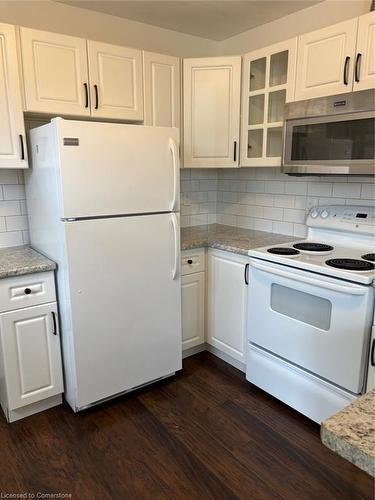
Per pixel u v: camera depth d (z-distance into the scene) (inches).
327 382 77.7
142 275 88.9
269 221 117.0
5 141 81.4
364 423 25.5
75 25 97.2
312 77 85.0
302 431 80.6
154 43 111.2
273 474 69.4
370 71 74.7
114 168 80.0
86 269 80.1
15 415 83.9
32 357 82.7
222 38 121.6
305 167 86.8
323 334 76.4
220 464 71.7
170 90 103.2
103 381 87.5
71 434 79.8
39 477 68.7
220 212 134.3
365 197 91.6
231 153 107.2
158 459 72.9
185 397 93.2
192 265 105.1
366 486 66.6
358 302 69.4
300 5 96.3
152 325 93.3
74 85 87.1
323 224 97.4
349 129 77.9
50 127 74.5
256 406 89.4
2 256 88.4
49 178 78.5
